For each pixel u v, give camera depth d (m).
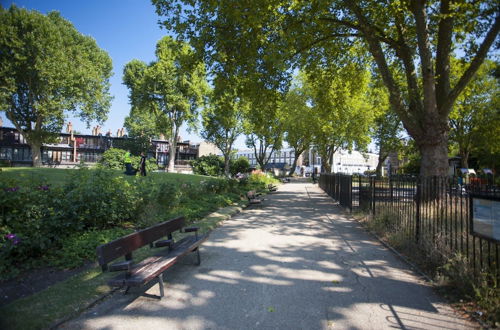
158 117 45.81
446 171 11.55
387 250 6.95
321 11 12.57
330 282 4.94
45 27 31.33
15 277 4.91
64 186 7.55
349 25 13.52
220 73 14.75
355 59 19.50
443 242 5.45
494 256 4.75
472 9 10.01
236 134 46.38
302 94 37.75
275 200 18.86
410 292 4.54
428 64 11.26
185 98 42.69
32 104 35.09
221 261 6.07
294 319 3.72
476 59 10.88
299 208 14.83
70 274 5.10
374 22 13.84
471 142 38.69
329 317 3.77
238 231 9.02
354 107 32.59
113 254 4.02
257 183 30.77
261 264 5.87
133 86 46.44
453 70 19.12
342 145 40.81
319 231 9.12
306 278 5.12
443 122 11.63
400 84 18.34
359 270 5.54
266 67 14.80
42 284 4.69
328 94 19.72
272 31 12.99
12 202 5.98
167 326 3.54
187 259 6.20
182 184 14.89
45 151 53.09
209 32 13.98
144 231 4.89
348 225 10.20
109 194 7.92
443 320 3.70
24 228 5.74
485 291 3.99
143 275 4.01
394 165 63.84
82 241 6.26
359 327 3.53
